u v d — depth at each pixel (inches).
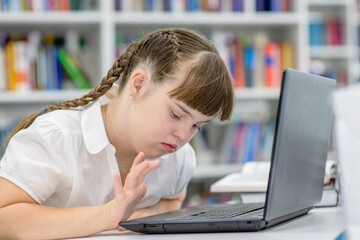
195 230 38.4
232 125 127.6
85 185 49.1
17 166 44.3
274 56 128.3
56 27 127.3
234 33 138.2
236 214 41.4
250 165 71.5
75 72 119.1
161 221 38.6
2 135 115.6
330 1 150.6
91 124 49.8
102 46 120.0
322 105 42.8
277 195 36.5
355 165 26.6
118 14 120.9
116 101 51.6
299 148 39.2
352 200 27.0
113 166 50.5
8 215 41.9
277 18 128.0
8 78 115.2
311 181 43.4
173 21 124.6
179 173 60.9
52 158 46.3
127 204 40.0
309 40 147.9
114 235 40.1
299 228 38.9
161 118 45.8
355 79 152.7
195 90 44.1
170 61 46.1
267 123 128.9
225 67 47.1
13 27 126.0
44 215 41.2
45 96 115.9
